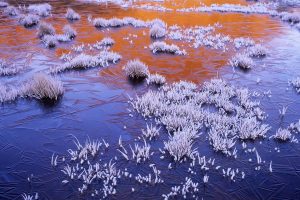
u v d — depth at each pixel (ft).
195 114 22.50
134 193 15.62
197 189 15.75
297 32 55.06
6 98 25.14
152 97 25.39
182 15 70.28
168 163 18.03
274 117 23.49
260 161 18.01
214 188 16.10
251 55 39.75
